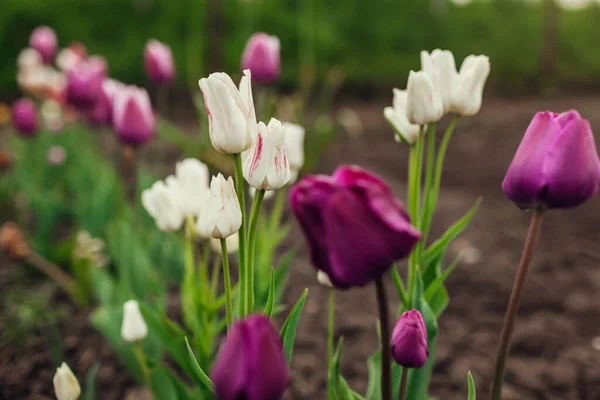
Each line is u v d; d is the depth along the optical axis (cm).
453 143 797
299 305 139
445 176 630
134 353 232
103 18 1044
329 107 1066
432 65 149
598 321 314
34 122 439
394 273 152
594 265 387
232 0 1090
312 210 109
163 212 177
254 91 401
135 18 1055
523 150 122
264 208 464
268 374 93
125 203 342
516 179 124
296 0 1159
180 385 182
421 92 140
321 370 265
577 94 1365
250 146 122
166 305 297
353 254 107
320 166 621
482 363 271
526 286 354
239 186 128
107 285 276
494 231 452
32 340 289
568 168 118
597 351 283
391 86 1212
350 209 105
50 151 493
